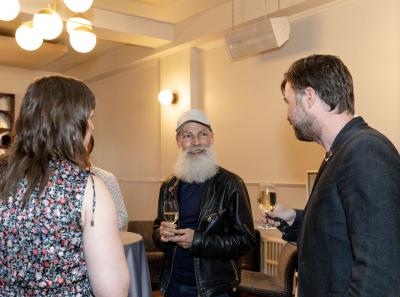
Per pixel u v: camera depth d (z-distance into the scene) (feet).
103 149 21.25
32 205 3.09
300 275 3.73
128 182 19.29
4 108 19.70
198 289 5.88
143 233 13.56
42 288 3.06
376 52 9.82
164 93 15.55
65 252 3.10
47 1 12.09
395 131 9.46
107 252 3.17
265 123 12.67
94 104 3.59
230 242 5.82
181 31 14.66
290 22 11.87
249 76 13.23
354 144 3.34
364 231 3.05
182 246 5.81
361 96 10.18
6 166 3.30
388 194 3.06
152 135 17.71
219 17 13.10
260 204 5.51
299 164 11.64
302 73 3.86
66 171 3.22
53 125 3.25
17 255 3.10
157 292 12.91
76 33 8.86
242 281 9.94
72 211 3.11
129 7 13.39
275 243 11.82
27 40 8.92
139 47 17.08
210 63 14.79
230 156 13.94
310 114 3.83
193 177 6.46
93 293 3.25
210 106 14.76
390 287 2.94
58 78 3.44
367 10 10.02
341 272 3.35
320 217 3.50
